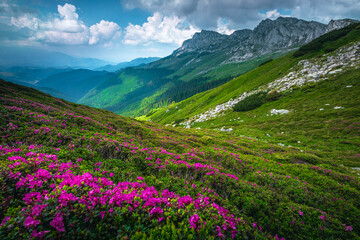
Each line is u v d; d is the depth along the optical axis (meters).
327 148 33.62
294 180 14.75
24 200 5.11
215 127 69.44
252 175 15.53
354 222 9.66
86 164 9.86
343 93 53.84
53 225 4.00
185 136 33.97
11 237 3.83
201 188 9.55
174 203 6.09
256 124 58.56
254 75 122.56
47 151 10.18
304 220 9.12
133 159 12.54
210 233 5.21
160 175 11.30
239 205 9.88
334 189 14.23
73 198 4.75
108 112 45.03
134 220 4.95
